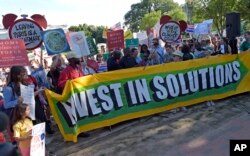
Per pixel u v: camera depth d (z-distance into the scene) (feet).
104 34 54.34
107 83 25.61
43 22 31.12
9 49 25.96
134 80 27.04
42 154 17.34
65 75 24.40
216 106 30.60
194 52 42.24
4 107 21.03
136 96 27.12
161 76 28.48
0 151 9.58
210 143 22.20
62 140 24.49
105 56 52.80
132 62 29.35
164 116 28.07
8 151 9.66
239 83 33.45
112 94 25.82
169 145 22.27
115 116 25.96
